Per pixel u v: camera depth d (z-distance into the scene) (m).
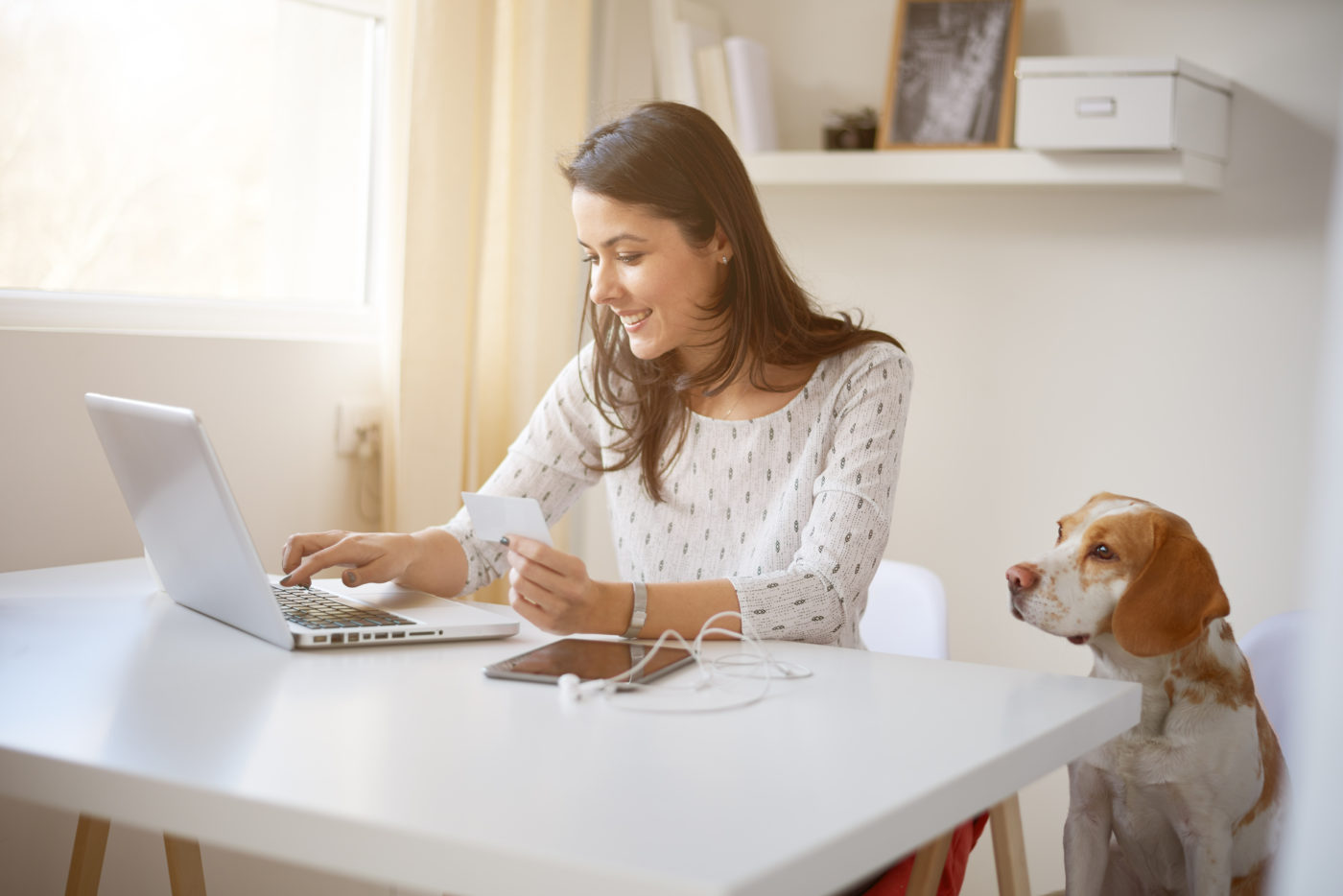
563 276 2.30
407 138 2.07
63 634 1.19
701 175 1.35
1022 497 2.39
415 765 0.81
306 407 2.05
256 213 2.12
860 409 1.38
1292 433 2.15
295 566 1.39
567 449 1.60
